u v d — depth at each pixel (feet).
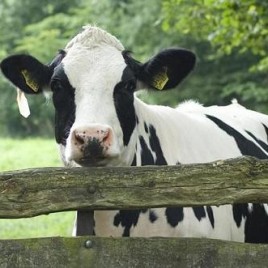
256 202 19.70
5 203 19.39
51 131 180.96
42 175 19.53
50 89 24.34
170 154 25.31
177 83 24.76
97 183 19.58
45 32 163.73
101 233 24.03
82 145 21.21
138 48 142.41
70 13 189.47
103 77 22.88
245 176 19.54
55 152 121.80
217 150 26.94
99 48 23.48
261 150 29.32
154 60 24.17
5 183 19.42
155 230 24.20
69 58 23.27
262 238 27.48
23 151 124.88
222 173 19.53
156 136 25.25
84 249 19.57
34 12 192.65
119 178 19.60
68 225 65.46
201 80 137.39
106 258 19.60
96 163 21.68
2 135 183.42
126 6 147.95
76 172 19.61
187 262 19.65
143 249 19.63
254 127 30.63
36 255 19.48
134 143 23.91
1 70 24.49
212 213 25.25
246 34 50.72
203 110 29.43
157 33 140.36
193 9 54.29
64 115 23.03
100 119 22.22
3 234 61.41
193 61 24.35
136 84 24.11
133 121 23.58
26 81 24.57
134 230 24.07
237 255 19.61
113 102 22.77
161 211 24.17
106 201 19.57
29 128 182.50
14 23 192.54
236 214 26.25
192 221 24.61
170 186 19.54
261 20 49.37
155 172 19.60
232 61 135.64
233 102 32.78
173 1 55.52
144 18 140.36
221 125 28.58
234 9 49.21
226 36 54.13
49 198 19.49
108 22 149.89
